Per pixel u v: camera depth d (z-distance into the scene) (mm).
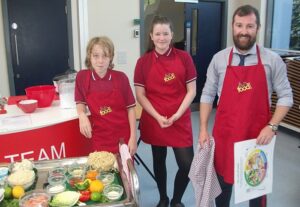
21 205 1246
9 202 1296
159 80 2201
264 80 1677
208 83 1906
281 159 3613
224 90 1757
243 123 1710
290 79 4277
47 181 1467
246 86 1688
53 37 4469
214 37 5707
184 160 2291
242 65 1709
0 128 2008
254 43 1690
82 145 2361
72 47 4516
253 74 1677
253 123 1728
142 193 2857
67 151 2270
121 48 4766
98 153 1590
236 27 1659
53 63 4551
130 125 2133
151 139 2318
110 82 2047
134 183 1279
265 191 1809
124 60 4812
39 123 2102
